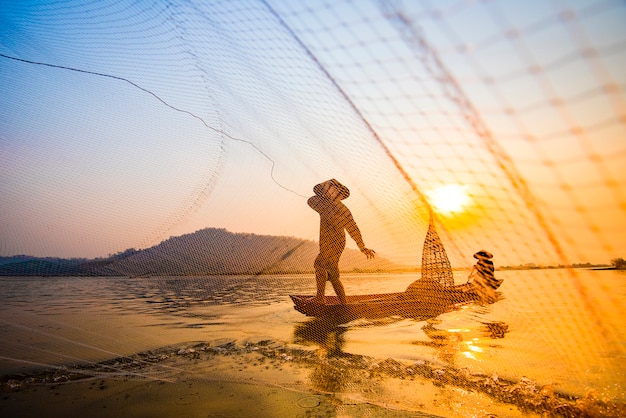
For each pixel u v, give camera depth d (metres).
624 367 2.72
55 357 3.16
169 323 4.87
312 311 4.89
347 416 2.16
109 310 5.58
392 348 3.65
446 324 4.59
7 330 3.88
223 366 3.09
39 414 2.12
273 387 2.61
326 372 2.93
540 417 2.13
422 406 2.30
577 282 2.54
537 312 3.90
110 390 2.51
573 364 2.83
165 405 2.28
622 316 3.96
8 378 2.66
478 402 2.35
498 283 4.49
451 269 4.59
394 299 4.74
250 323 4.93
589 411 2.14
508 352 3.31
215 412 2.18
